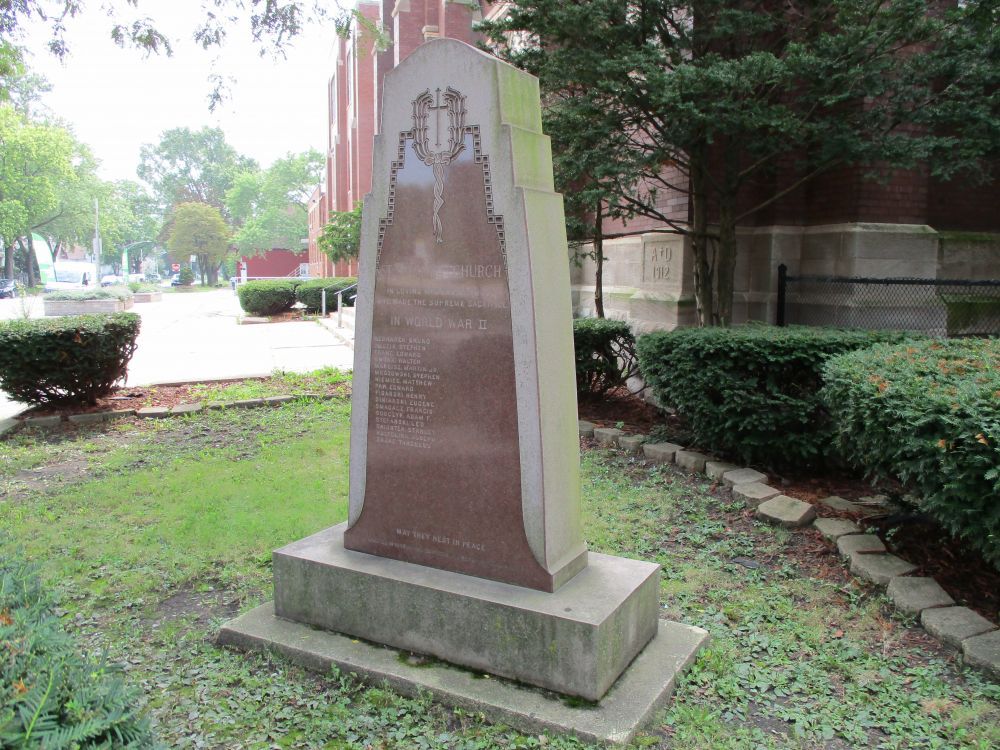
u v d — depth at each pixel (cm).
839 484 589
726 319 843
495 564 336
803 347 579
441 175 340
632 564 357
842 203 886
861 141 702
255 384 1066
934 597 383
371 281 364
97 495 588
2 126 5072
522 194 318
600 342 848
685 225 912
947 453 352
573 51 734
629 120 759
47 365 860
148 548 477
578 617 299
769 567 451
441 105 338
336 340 1742
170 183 10888
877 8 654
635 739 283
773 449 595
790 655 351
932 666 335
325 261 4753
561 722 286
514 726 292
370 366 365
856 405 435
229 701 309
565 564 334
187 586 430
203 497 578
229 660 345
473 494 339
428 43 340
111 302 3266
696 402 622
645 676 319
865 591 411
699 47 786
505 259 324
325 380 1085
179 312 3138
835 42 649
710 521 521
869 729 296
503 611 312
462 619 322
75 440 789
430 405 348
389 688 317
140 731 175
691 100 675
